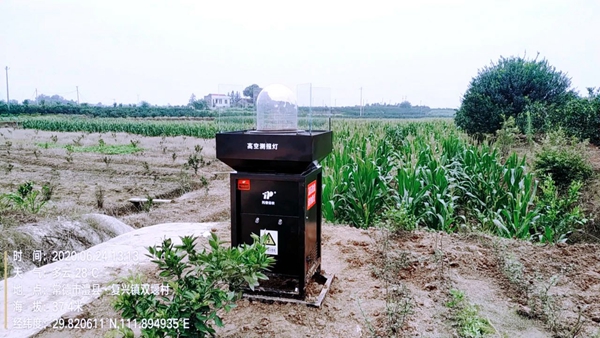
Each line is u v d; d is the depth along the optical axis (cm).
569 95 1546
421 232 493
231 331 271
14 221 582
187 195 1068
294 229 297
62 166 1459
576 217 578
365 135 1285
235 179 299
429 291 337
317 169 322
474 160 823
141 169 1430
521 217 621
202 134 2633
